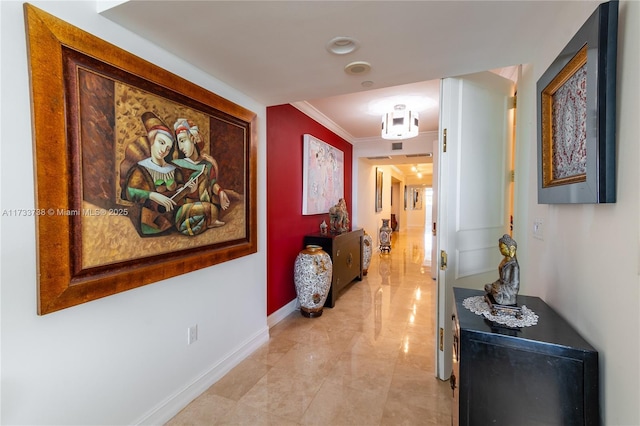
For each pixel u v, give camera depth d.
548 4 1.26
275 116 3.12
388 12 1.32
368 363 2.38
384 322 3.19
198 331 1.99
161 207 1.65
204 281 2.04
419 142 5.18
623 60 0.87
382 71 1.94
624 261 0.87
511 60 1.77
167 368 1.76
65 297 1.22
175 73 1.75
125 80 1.44
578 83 1.09
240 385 2.10
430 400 1.94
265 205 2.72
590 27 0.97
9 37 1.07
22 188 1.11
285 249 3.37
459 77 2.05
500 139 2.27
